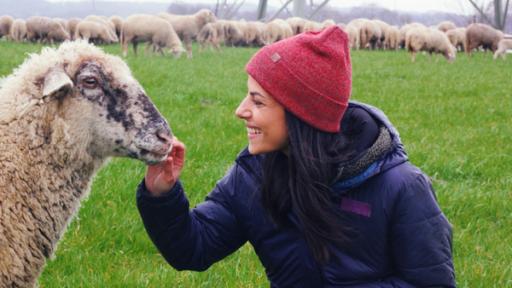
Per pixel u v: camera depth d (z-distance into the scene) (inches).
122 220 152.3
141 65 503.5
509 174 210.1
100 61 105.7
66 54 106.5
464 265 141.7
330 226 91.4
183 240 98.6
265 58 91.4
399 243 93.4
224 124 261.9
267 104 92.2
